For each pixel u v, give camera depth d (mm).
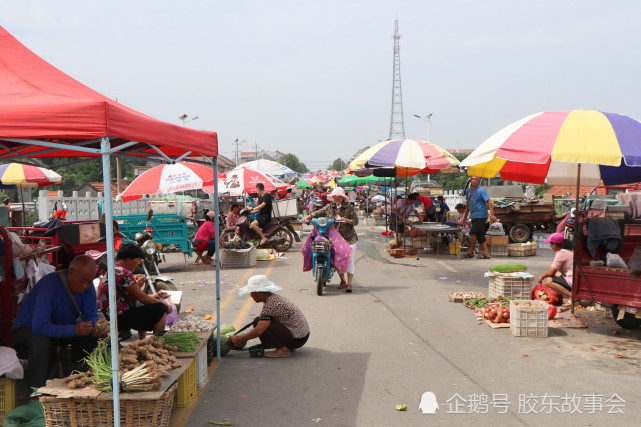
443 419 4371
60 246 6559
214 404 4723
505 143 7711
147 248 8062
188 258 15227
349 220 9828
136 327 5559
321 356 6129
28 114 3627
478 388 5070
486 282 10906
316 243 9594
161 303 5637
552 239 7984
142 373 3891
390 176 16484
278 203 17016
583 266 7359
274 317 6082
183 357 4645
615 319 7461
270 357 6094
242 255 13258
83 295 5055
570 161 7117
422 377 5391
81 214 20125
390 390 5039
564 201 20516
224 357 6180
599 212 7848
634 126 7527
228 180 19328
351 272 9922
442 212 20812
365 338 6863
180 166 14070
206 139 5602
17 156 5898
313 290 10195
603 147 7109
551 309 7453
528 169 11242
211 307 8820
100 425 3832
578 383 5176
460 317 7949
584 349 6324
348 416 4445
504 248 15203
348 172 18625
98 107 3674
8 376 4262
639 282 6789
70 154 6184
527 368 5637
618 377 5340
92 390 3828
